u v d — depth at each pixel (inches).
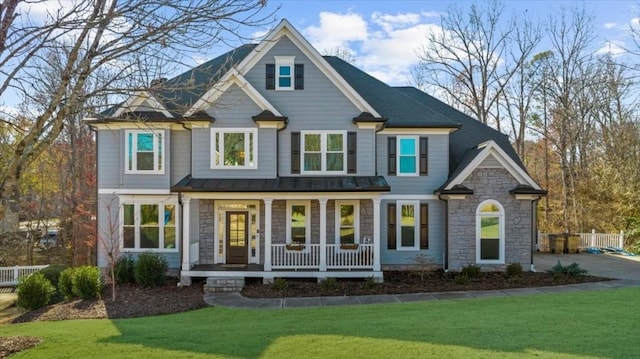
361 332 339.9
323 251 644.1
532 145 1617.9
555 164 1476.4
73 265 1050.1
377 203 648.4
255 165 690.2
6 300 728.3
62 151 1041.5
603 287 583.2
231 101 687.7
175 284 650.2
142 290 613.0
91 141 1147.9
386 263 735.1
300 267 653.3
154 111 703.1
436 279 652.7
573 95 1354.6
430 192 741.9
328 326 367.2
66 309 524.1
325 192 642.2
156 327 400.2
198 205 719.1
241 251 719.1
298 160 703.7
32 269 875.4
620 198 1145.4
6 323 493.4
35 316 509.0
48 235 1339.8
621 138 1242.6
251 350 299.1
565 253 991.6
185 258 643.5
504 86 1403.8
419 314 414.3
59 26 261.6
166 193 708.0
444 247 729.0
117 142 712.4
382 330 344.8
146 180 708.7
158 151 709.3
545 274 675.4
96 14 269.3
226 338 335.6
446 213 714.2
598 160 1316.4
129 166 708.7
